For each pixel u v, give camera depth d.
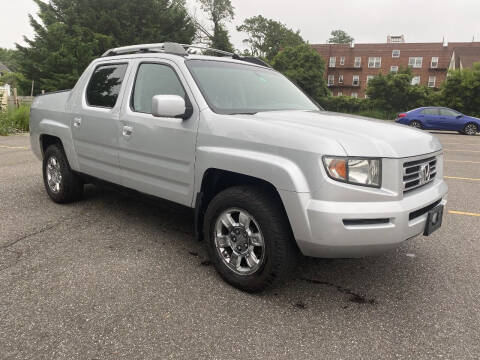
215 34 50.06
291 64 50.84
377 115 43.97
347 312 2.81
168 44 3.78
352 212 2.54
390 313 2.81
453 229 4.73
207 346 2.36
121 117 3.88
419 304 2.95
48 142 5.31
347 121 3.20
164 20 37.34
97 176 4.39
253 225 2.96
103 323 2.54
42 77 33.00
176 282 3.13
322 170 2.56
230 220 3.05
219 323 2.60
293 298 2.98
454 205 5.88
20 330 2.44
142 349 2.31
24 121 14.47
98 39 33.22
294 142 2.69
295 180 2.61
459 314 2.81
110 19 34.22
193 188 3.30
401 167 2.71
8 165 7.68
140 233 4.18
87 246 3.78
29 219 4.49
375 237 2.59
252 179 2.97
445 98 38.28
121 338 2.40
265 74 4.26
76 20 35.16
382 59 56.84
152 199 3.79
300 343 2.43
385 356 2.33
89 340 2.37
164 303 2.82
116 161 4.03
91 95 4.43
